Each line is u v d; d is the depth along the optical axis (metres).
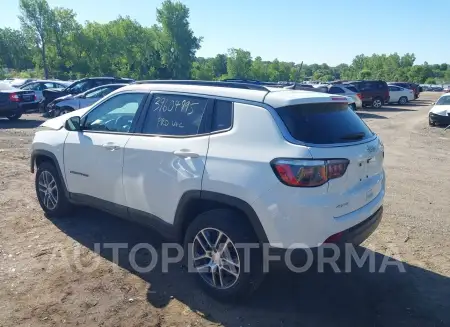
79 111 5.52
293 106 3.42
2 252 4.43
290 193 3.15
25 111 17.94
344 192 3.33
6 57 84.38
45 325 3.24
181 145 3.75
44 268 4.12
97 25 82.12
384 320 3.44
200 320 3.38
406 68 113.38
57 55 80.00
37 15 76.12
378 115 23.92
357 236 3.49
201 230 3.64
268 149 3.28
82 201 4.85
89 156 4.57
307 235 3.19
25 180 7.29
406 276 4.18
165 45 82.62
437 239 5.11
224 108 3.64
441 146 12.64
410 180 8.15
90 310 3.46
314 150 3.19
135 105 4.34
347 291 3.88
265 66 120.31
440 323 3.41
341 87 24.91
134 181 4.11
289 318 3.44
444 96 19.20
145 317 3.39
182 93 3.98
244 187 3.28
